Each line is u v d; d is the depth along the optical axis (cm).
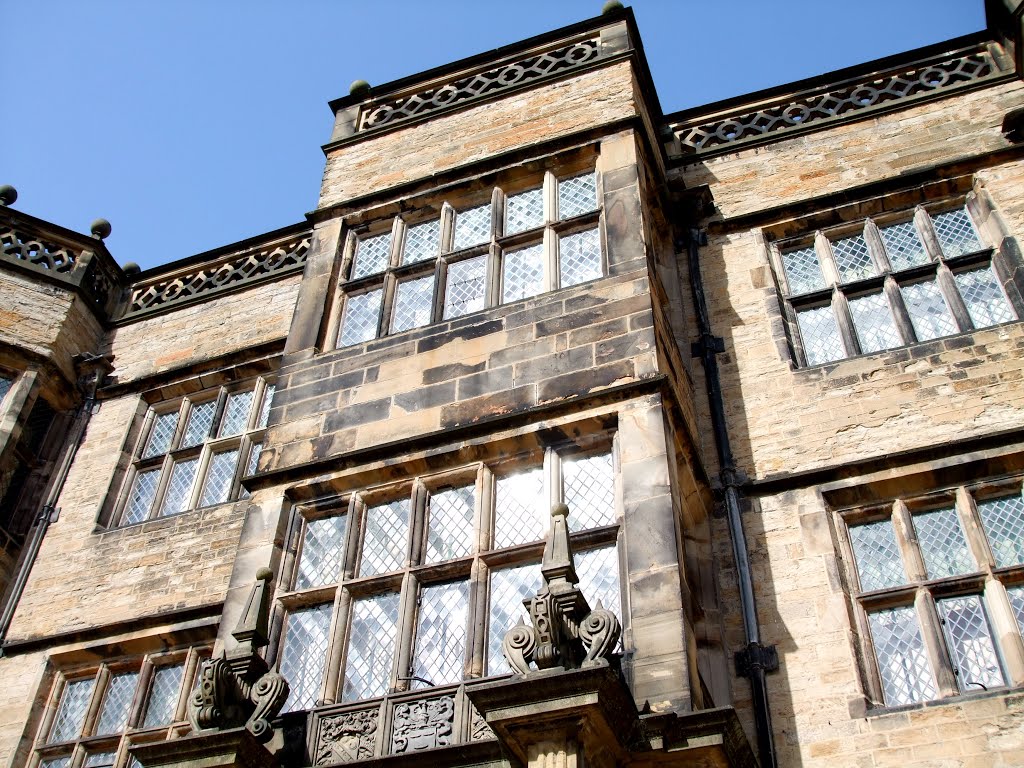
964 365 1177
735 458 1186
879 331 1282
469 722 874
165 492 1522
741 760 808
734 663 1020
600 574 944
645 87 1552
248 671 893
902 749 912
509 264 1297
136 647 1295
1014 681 933
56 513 1529
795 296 1349
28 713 1269
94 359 1700
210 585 1337
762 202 1479
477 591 968
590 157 1371
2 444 1530
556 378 1098
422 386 1157
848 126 1532
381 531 1070
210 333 1702
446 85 1631
